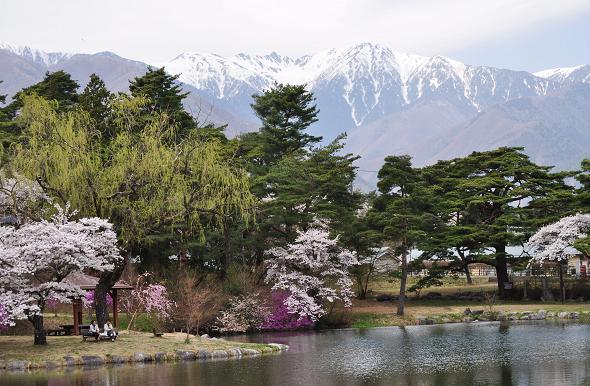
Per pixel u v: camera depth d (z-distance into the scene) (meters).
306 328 59.50
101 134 50.41
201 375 34.22
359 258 68.81
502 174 74.81
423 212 69.81
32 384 31.56
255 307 56.31
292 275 59.62
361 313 64.94
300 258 60.31
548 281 76.44
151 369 36.06
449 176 78.69
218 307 54.44
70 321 51.25
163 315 51.66
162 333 46.94
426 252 70.44
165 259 58.09
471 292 74.94
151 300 50.94
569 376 33.16
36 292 38.31
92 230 40.12
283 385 31.80
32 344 40.28
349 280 62.28
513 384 31.61
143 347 40.56
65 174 41.03
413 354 41.91
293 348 45.50
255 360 39.59
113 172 42.69
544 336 49.41
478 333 52.69
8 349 38.84
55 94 62.91
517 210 74.12
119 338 43.00
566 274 79.88
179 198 45.16
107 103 54.00
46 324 49.56
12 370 35.66
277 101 68.75
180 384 31.73
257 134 70.81
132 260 59.78
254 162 68.31
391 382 32.62
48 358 37.06
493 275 100.12
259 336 53.94
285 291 60.34
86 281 43.53
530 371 34.81
